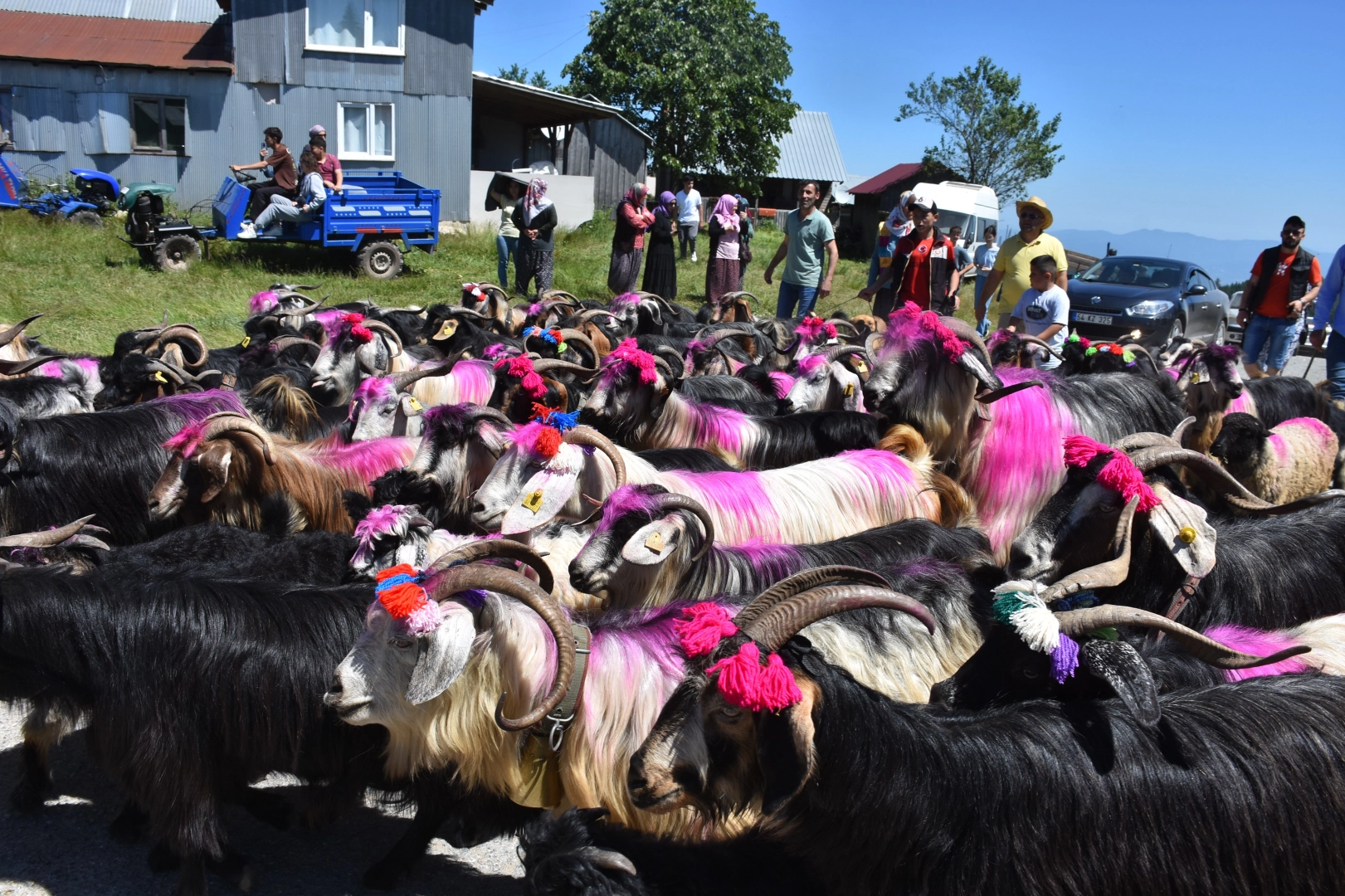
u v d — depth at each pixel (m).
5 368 8.14
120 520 6.29
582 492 5.29
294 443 6.47
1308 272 10.38
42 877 4.13
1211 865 3.03
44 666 3.82
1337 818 3.12
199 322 13.78
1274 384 7.92
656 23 42.00
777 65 43.56
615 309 11.85
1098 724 3.13
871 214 51.97
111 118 25.94
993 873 2.95
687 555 4.54
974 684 3.43
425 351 10.10
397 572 3.58
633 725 3.78
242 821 4.61
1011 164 53.91
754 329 10.48
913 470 5.95
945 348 5.91
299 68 26.03
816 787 2.95
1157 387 6.57
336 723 4.04
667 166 41.50
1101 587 3.90
